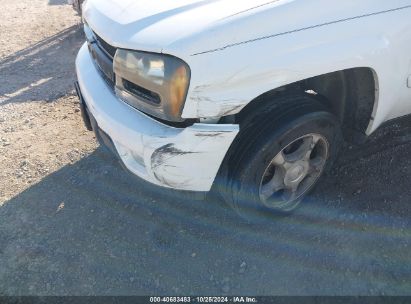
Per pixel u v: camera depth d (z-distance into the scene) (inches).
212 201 107.0
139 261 94.3
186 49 72.7
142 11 82.5
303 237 97.5
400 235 96.5
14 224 105.7
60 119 150.9
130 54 78.7
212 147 78.7
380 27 85.0
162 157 79.0
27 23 260.1
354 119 99.8
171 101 75.2
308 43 78.9
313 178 101.4
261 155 85.4
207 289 87.8
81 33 239.8
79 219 106.0
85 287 89.2
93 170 122.3
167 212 106.4
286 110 86.0
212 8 78.2
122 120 82.5
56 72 191.5
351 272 89.3
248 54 75.0
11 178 121.6
